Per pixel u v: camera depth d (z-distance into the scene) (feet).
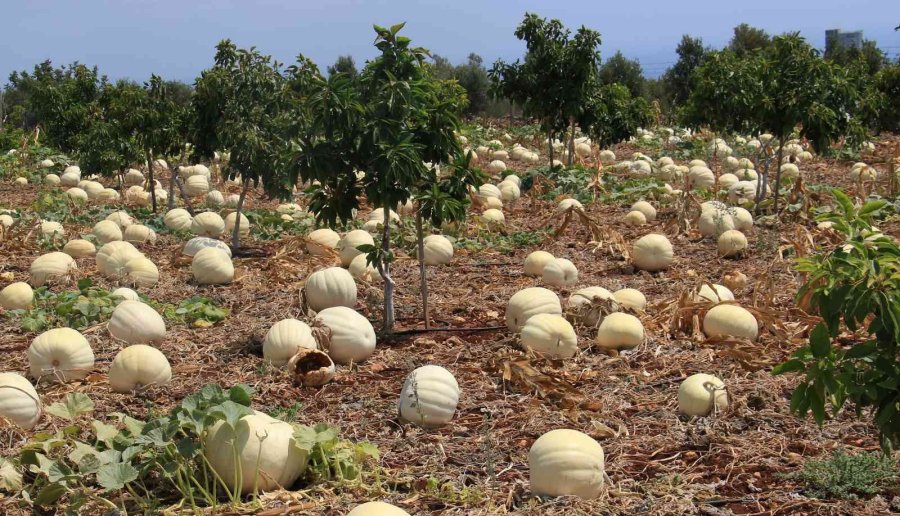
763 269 40.47
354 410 23.50
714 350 27.73
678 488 18.16
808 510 17.46
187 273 40.96
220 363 27.48
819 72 52.26
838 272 14.21
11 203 66.80
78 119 79.41
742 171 73.36
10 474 18.34
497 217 52.85
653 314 31.50
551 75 73.87
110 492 18.31
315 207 30.27
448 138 29.99
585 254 45.16
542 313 30.17
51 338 25.93
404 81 28.25
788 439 20.98
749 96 54.39
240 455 17.95
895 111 92.79
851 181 71.20
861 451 19.98
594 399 23.53
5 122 132.57
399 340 30.60
